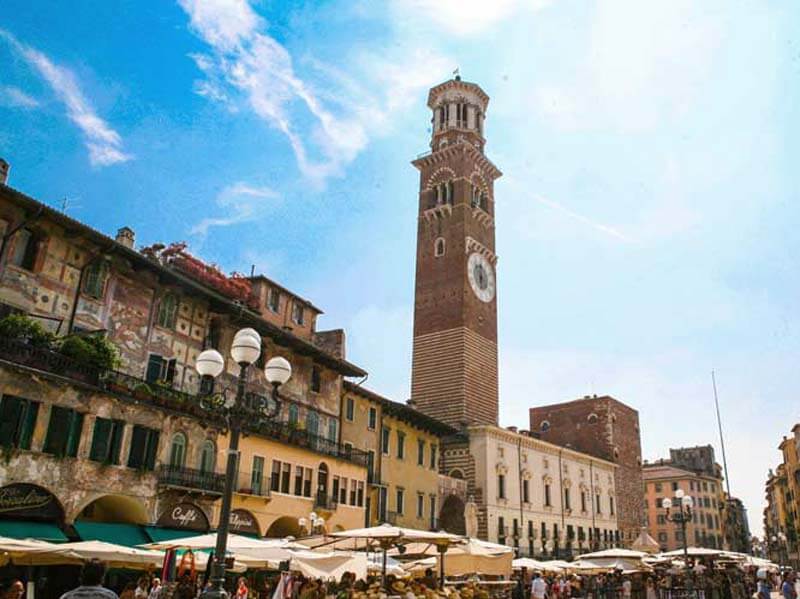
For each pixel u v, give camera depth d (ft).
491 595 114.52
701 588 150.41
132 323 123.95
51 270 111.04
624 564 139.44
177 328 133.69
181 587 71.97
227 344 144.36
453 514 241.55
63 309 112.06
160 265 126.11
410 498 206.49
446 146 315.78
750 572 252.21
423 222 306.55
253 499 132.87
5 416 93.66
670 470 493.36
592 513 316.81
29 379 96.99
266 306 166.61
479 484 244.63
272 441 141.28
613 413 361.51
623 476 358.23
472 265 291.17
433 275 292.40
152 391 116.37
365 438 189.16
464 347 271.49
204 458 124.67
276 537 144.66
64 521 98.84
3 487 91.97
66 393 101.81
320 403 170.40
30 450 95.61
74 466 101.24
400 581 83.92
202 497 122.01
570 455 309.22
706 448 568.82
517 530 254.27
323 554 81.92
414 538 79.05
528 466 273.33
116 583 106.73
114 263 121.90
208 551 91.97
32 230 109.50
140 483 111.04
